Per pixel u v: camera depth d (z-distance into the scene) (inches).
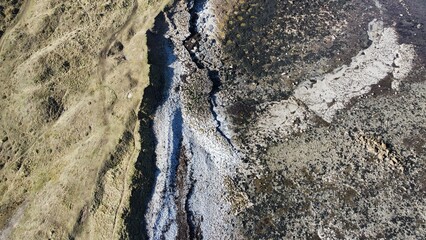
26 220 1316.4
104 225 1234.0
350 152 1422.2
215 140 1455.5
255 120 1512.1
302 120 1508.4
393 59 1667.1
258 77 1627.7
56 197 1322.6
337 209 1304.1
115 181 1315.2
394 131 1469.0
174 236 1257.4
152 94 1508.4
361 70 1638.8
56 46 1658.5
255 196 1337.4
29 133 1539.1
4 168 1494.8
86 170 1348.4
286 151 1433.3
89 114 1502.2
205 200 1327.5
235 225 1283.2
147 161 1364.4
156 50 1636.3
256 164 1405.0
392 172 1373.0
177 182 1352.1
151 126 1455.5
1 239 1299.2
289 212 1302.9
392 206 1305.4
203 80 1595.7
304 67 1654.8
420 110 1519.4
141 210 1282.0
